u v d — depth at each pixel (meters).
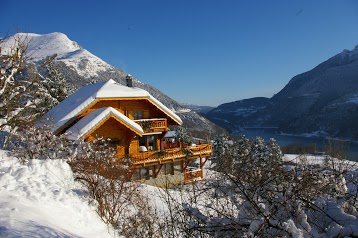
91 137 21.22
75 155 11.57
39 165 9.73
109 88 24.72
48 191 8.45
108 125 22.47
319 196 4.53
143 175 24.69
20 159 11.16
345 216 4.20
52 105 31.11
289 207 4.32
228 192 4.80
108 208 9.30
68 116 22.36
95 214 8.76
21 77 17.02
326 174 4.50
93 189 9.50
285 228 3.95
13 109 16.42
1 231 5.14
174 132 44.22
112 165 11.66
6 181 8.17
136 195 10.16
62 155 11.84
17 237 5.02
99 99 23.55
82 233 7.02
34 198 7.64
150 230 7.00
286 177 4.50
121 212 9.66
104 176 10.66
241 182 4.57
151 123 26.17
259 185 4.48
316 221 4.40
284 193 4.44
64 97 40.75
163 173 26.00
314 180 4.40
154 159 24.28
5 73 15.90
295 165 4.72
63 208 7.92
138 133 22.81
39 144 11.91
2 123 16.11
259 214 4.46
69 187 9.63
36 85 17.73
